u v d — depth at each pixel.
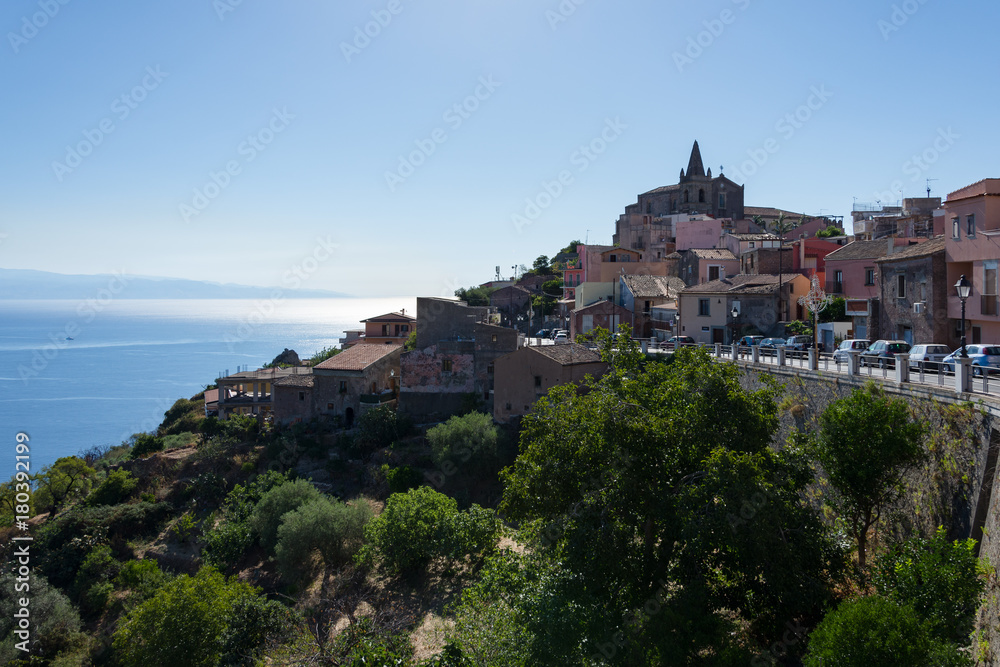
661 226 101.62
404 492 40.59
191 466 50.62
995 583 14.72
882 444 17.33
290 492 40.12
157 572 36.53
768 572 17.72
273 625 28.44
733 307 55.72
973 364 19.19
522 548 33.44
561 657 18.42
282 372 66.06
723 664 16.95
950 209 35.88
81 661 32.31
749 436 19.03
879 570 15.72
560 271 113.56
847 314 49.97
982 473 17.36
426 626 28.73
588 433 19.83
